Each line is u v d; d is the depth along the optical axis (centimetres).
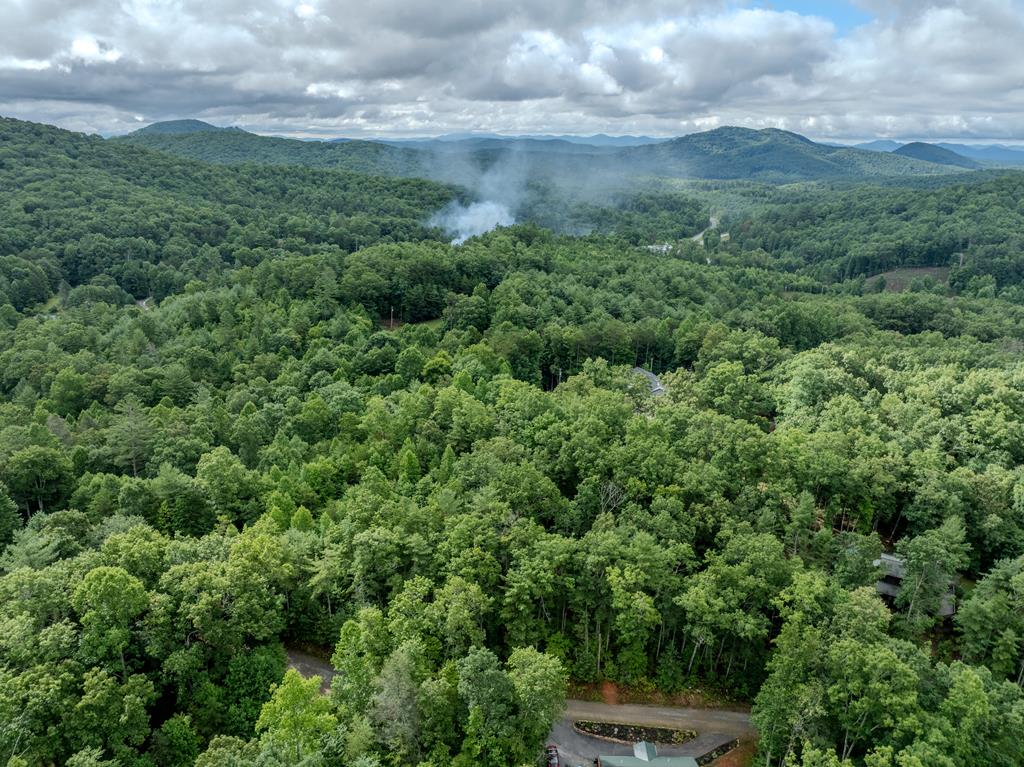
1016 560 7475
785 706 6031
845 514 9512
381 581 7338
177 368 14075
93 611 5797
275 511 8550
